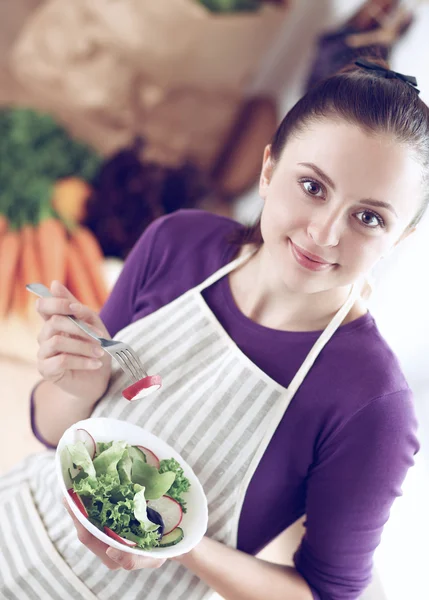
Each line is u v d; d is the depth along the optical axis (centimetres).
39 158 259
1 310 235
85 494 82
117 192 261
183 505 89
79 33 268
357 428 90
